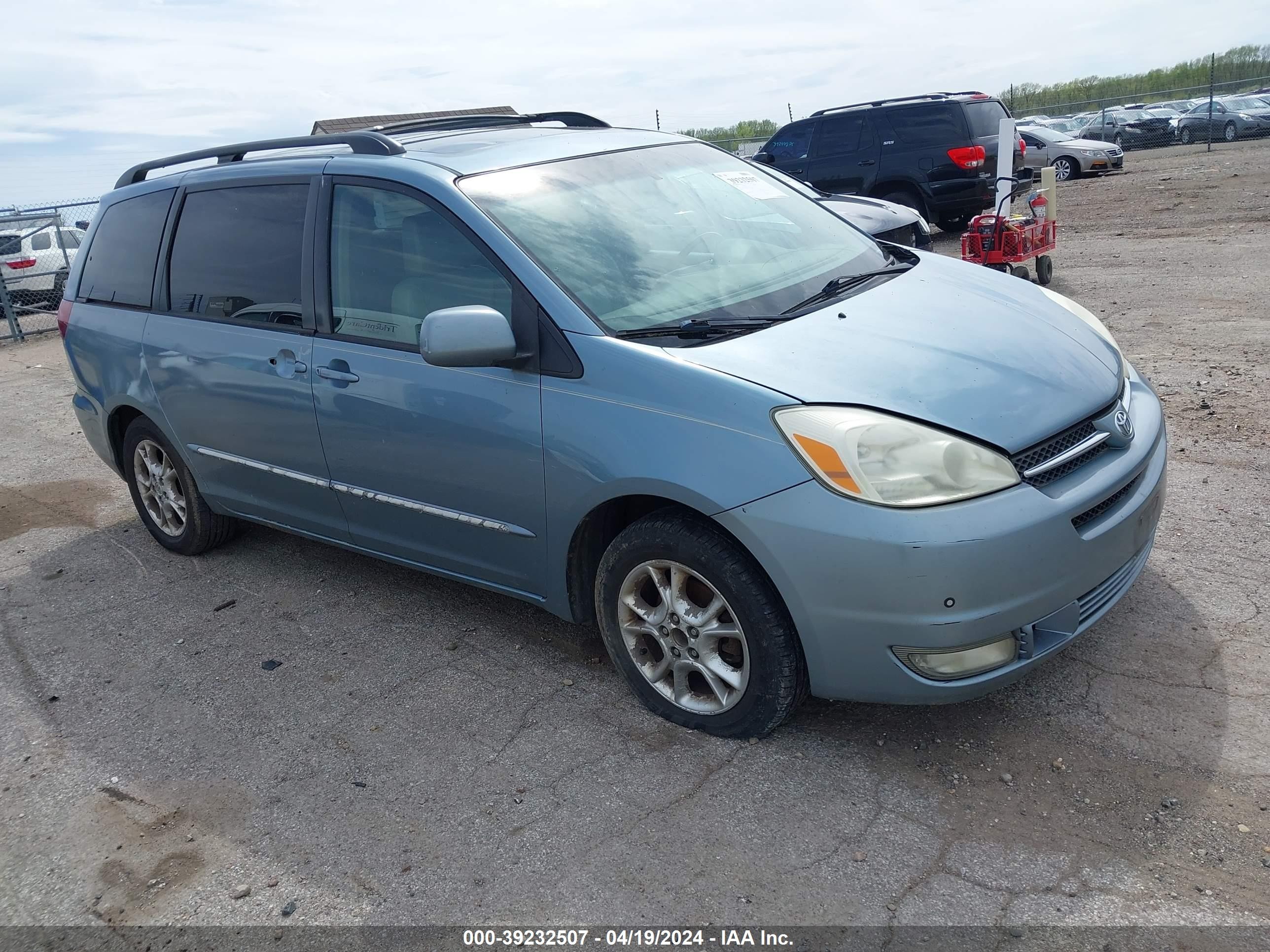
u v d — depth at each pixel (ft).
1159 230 41.19
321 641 13.65
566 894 8.57
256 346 13.50
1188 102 95.81
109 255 16.55
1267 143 81.46
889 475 8.70
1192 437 16.93
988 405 9.28
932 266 13.10
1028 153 58.85
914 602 8.61
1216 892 7.78
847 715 10.52
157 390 15.26
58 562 17.67
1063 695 10.43
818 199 14.70
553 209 11.66
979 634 8.69
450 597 14.55
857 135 46.03
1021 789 9.16
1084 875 8.09
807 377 9.41
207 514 16.33
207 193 14.74
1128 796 8.91
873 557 8.61
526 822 9.52
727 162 14.24
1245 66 139.13
